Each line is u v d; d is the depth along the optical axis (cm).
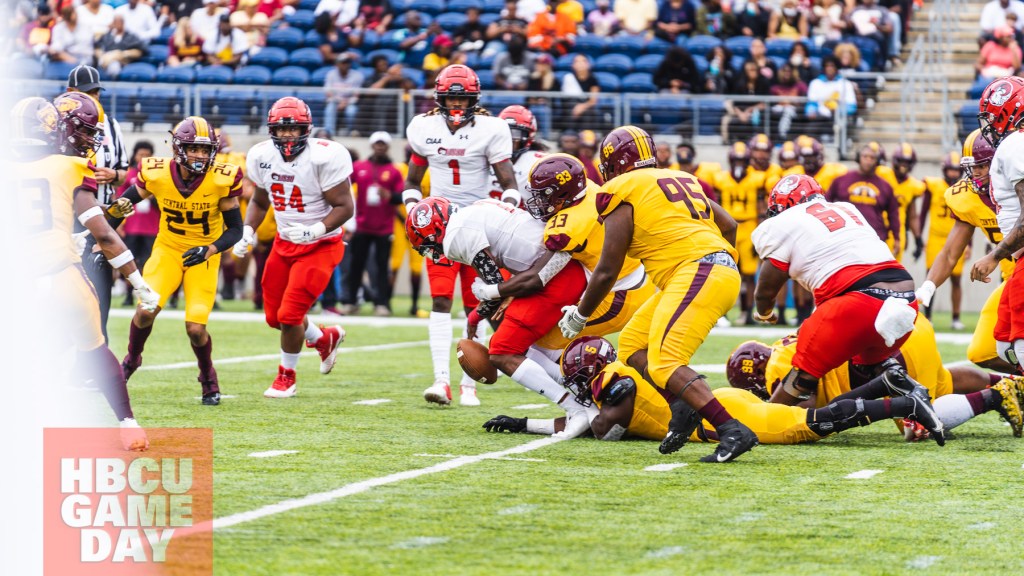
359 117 6256
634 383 2117
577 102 6109
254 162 2686
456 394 2878
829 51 6347
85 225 1928
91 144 2034
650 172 1998
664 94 6088
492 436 2211
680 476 1838
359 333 4422
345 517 1552
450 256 2256
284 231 2689
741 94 6144
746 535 1484
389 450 2038
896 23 6594
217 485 1731
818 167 4844
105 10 6544
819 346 2080
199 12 6606
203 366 2578
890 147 6209
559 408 2625
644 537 1470
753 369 2303
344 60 6319
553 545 1429
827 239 2092
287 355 2731
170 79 6444
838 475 1856
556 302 2220
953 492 1739
